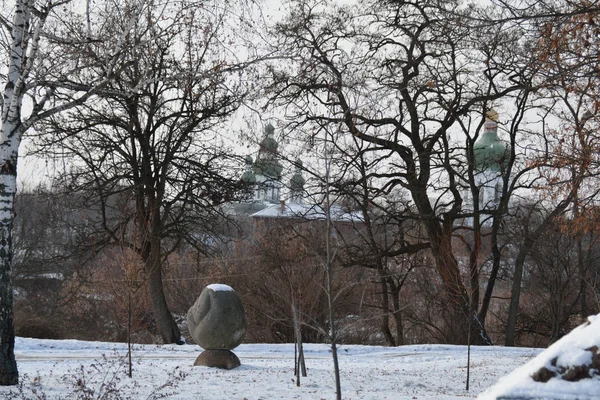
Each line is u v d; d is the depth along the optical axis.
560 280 38.81
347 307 37.28
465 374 19.22
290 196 32.22
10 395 10.68
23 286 42.41
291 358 23.30
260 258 36.91
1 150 12.17
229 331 17.70
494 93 33.53
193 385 14.09
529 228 39.47
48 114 12.33
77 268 31.92
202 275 45.16
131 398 11.91
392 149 33.25
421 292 40.62
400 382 16.78
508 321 35.62
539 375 2.81
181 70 17.36
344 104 22.08
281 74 27.33
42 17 11.97
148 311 35.22
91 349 24.59
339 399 8.98
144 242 26.22
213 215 31.88
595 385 2.71
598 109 16.89
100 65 13.37
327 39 31.20
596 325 2.86
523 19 10.94
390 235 39.34
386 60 32.34
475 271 30.95
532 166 20.75
